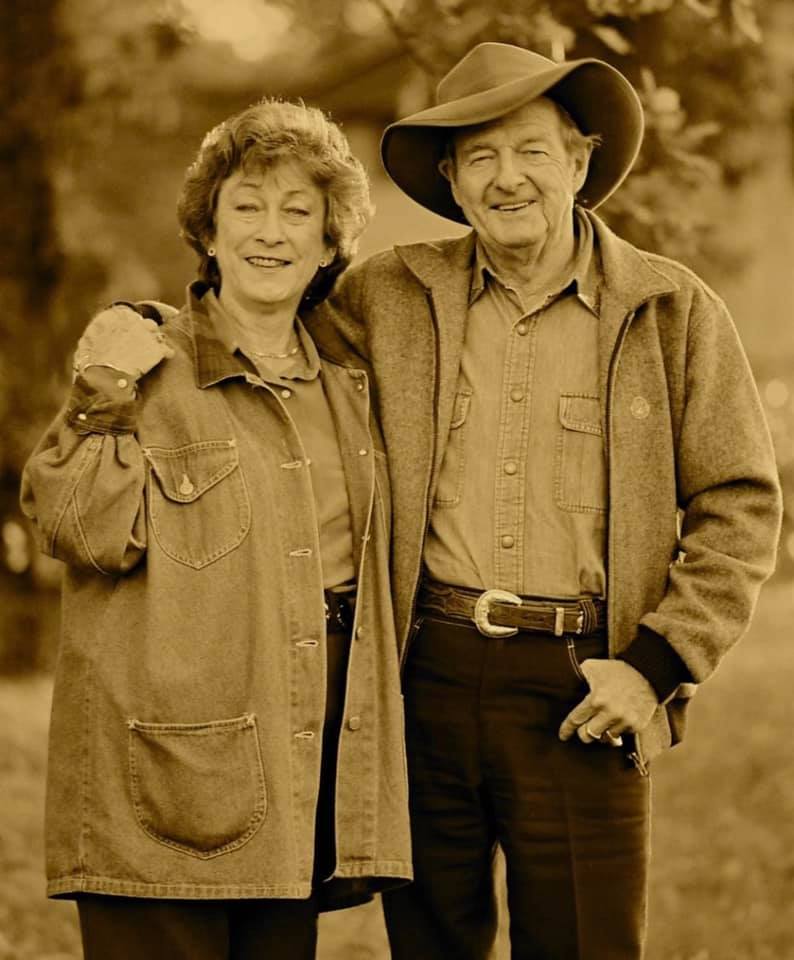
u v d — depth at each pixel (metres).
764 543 5.13
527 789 5.14
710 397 5.14
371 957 8.21
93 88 11.62
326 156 5.00
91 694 4.77
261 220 4.95
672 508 5.14
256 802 4.74
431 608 5.20
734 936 8.89
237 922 5.05
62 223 11.41
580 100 5.29
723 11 8.50
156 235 12.34
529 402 5.17
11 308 11.24
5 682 11.39
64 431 4.79
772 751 10.64
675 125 7.99
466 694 5.16
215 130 5.10
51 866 4.82
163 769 4.71
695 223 8.41
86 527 4.69
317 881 5.08
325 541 5.00
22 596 11.44
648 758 5.20
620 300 5.15
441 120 5.07
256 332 5.07
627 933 5.21
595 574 5.12
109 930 4.80
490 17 8.29
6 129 11.24
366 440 5.12
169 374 4.90
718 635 5.05
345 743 4.97
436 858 5.29
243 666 4.78
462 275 5.33
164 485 4.79
